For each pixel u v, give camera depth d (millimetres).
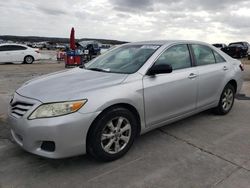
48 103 3186
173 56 4461
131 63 4176
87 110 3238
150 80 3932
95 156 3463
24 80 10508
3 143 4176
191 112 4707
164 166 3490
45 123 3111
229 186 3045
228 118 5402
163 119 4191
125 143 3713
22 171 3375
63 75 4172
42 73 13094
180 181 3150
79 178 3227
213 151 3918
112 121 3535
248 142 4246
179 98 4355
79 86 3512
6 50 18812
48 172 3355
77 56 16656
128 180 3180
